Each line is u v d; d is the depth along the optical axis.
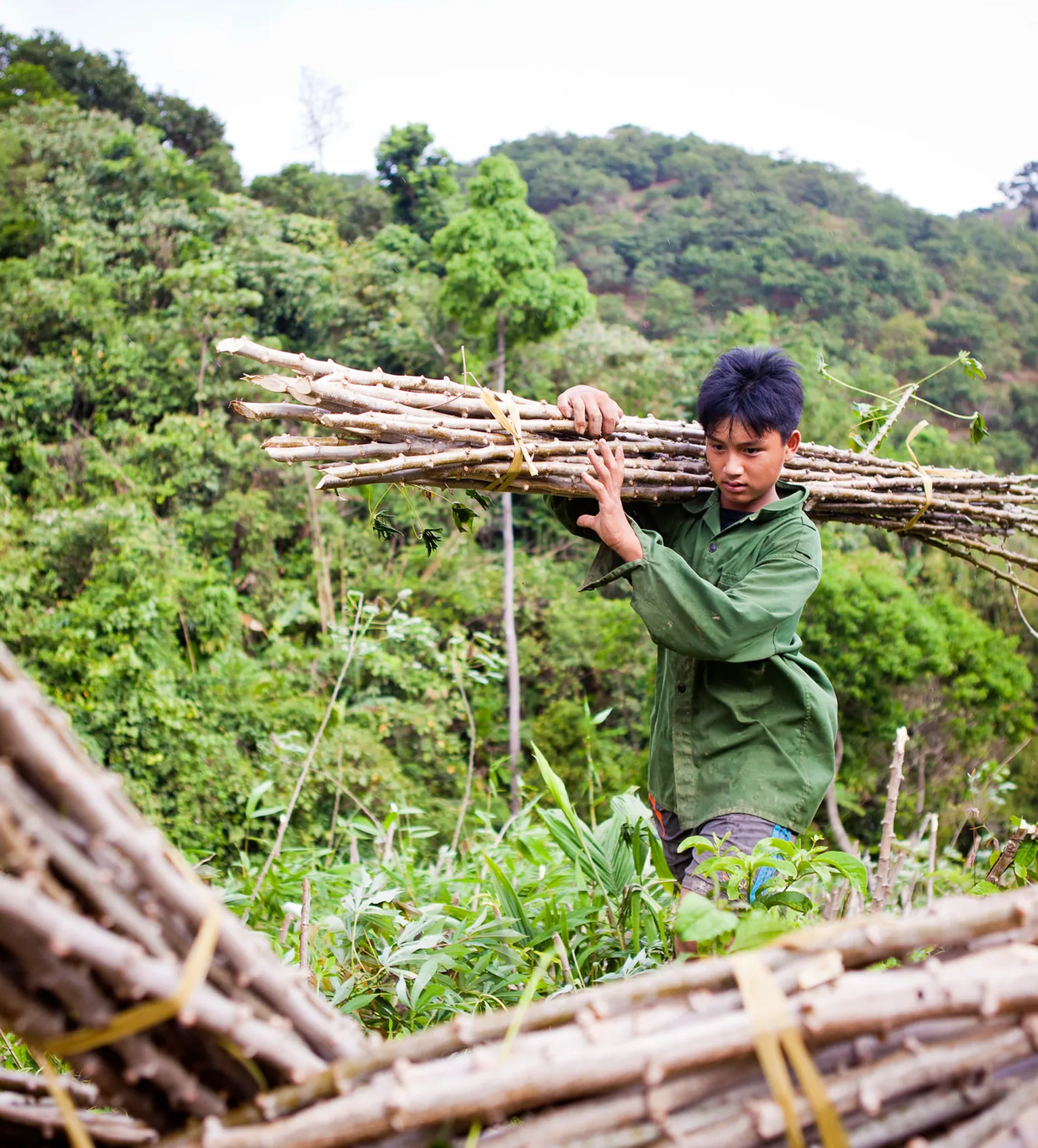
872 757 14.02
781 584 2.30
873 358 43.78
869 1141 1.15
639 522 2.70
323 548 17.48
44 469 17.28
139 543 14.24
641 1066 1.12
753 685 2.36
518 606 18.58
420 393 2.29
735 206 62.53
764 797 2.33
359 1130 1.12
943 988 1.16
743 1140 1.14
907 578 17.81
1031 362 54.56
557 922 2.65
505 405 2.32
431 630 4.96
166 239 24.78
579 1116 1.14
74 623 12.88
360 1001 2.31
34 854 1.07
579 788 14.35
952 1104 1.17
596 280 54.91
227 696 12.80
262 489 18.45
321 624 16.64
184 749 11.88
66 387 18.70
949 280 62.34
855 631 13.85
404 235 33.34
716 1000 1.21
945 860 4.34
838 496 2.97
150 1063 1.17
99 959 1.06
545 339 22.48
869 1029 1.16
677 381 25.59
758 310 40.78
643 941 2.62
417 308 25.31
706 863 1.95
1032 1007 1.18
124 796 1.18
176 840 11.12
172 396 19.84
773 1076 1.12
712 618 2.19
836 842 11.82
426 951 2.49
